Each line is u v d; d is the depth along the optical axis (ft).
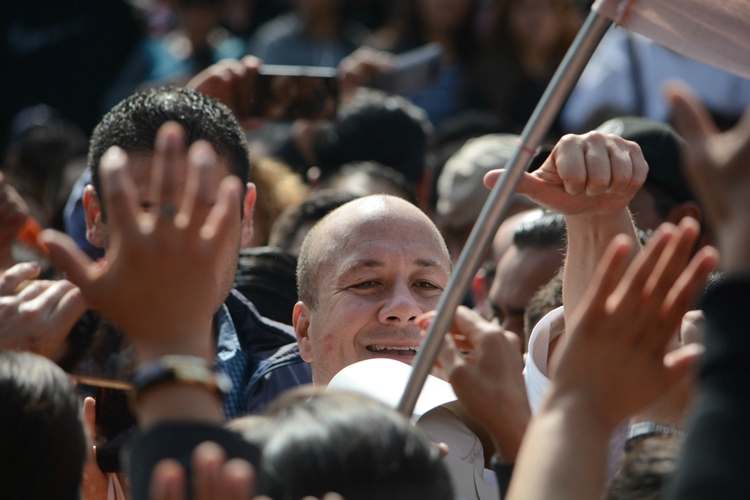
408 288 27.63
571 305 24.11
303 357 29.50
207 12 77.71
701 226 34.71
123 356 20.15
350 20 84.28
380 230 27.86
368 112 50.24
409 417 18.26
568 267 24.30
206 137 27.76
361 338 27.27
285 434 15.43
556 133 67.67
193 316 15.15
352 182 45.47
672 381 14.94
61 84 86.99
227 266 25.66
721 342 12.37
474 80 75.31
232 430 15.48
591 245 23.88
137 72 81.35
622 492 17.01
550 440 14.40
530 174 22.99
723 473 11.95
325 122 47.11
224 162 28.07
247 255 36.27
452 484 15.96
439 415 24.14
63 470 17.01
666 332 14.82
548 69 74.13
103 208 27.45
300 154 60.64
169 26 83.51
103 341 20.17
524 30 74.38
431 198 59.16
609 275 14.61
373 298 27.45
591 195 22.18
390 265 27.45
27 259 33.45
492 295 34.04
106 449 25.41
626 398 14.75
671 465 16.70
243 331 32.86
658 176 34.83
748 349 12.15
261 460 15.10
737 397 12.15
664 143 35.17
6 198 27.07
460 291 18.62
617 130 36.35
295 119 43.34
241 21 88.74
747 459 11.89
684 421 18.63
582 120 63.77
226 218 15.06
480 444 24.11
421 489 15.10
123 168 14.84
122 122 27.71
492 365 18.20
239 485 12.66
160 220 14.76
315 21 79.25
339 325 27.50
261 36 80.43
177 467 13.52
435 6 77.00
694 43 20.94
